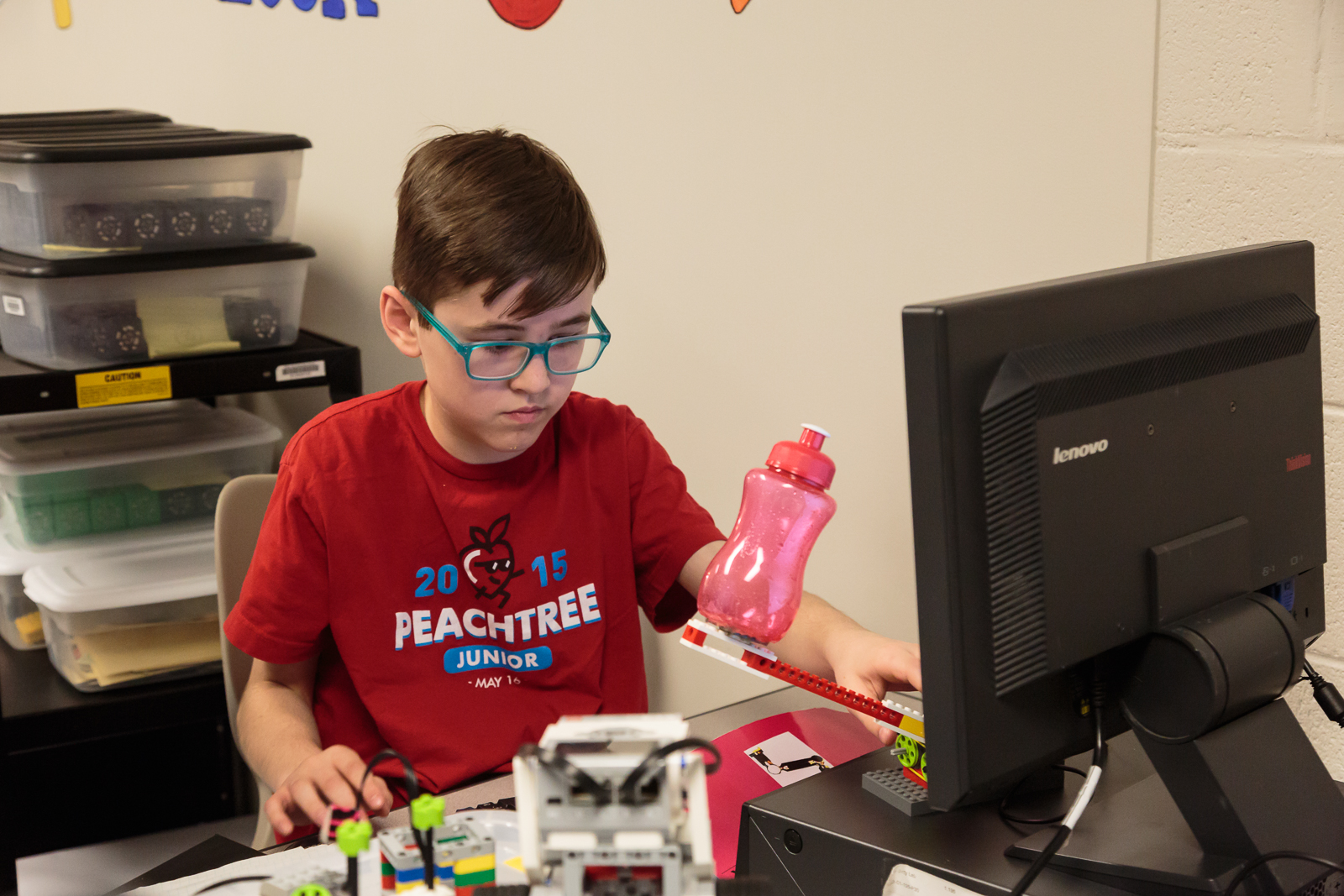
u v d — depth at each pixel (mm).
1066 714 674
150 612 1822
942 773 637
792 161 1365
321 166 2055
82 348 1671
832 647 984
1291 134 984
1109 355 648
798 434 1429
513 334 954
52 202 1611
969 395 604
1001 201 1179
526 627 1136
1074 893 661
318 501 1089
